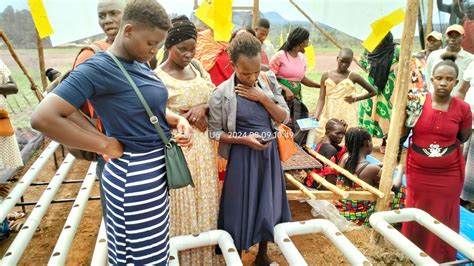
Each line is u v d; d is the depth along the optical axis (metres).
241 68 2.26
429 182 2.99
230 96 2.40
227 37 3.42
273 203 2.60
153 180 1.71
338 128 4.16
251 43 2.21
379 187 3.30
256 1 5.62
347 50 4.73
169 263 2.24
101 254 2.29
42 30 3.24
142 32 1.49
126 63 1.58
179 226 2.52
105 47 2.17
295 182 3.34
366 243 3.42
